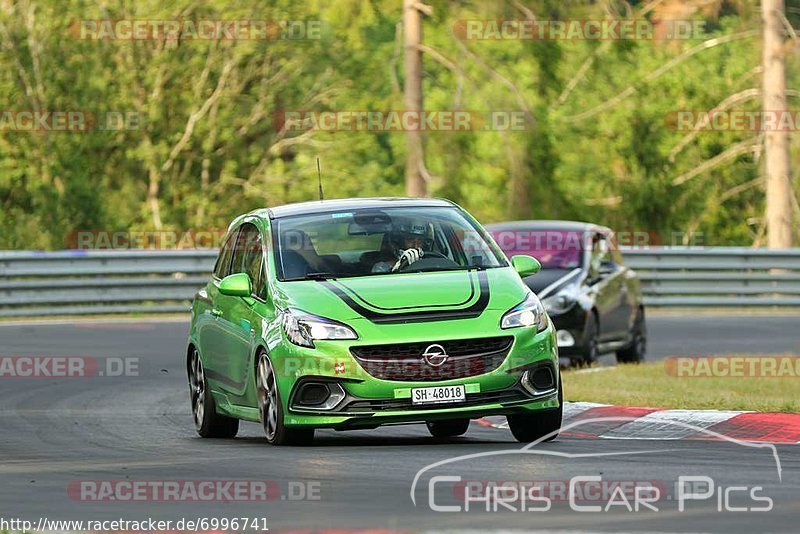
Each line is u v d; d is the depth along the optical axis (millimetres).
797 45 115500
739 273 104312
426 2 124062
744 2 120188
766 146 117438
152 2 154500
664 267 103500
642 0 124375
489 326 36750
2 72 156000
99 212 159875
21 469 34906
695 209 157500
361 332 36531
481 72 133125
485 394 36438
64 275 96500
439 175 136375
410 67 123625
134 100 159375
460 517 25844
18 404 54125
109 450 39844
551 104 145000
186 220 163000
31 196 162625
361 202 42688
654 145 154500
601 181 153000
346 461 33875
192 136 162125
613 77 152500
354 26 129875
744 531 24312
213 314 43250
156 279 98688
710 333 84875
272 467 33344
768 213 117562
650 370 61000
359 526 25141
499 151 132375
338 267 39656
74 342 77375
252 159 164750
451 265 39969
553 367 37656
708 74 154875
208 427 43500
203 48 156750
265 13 154625
